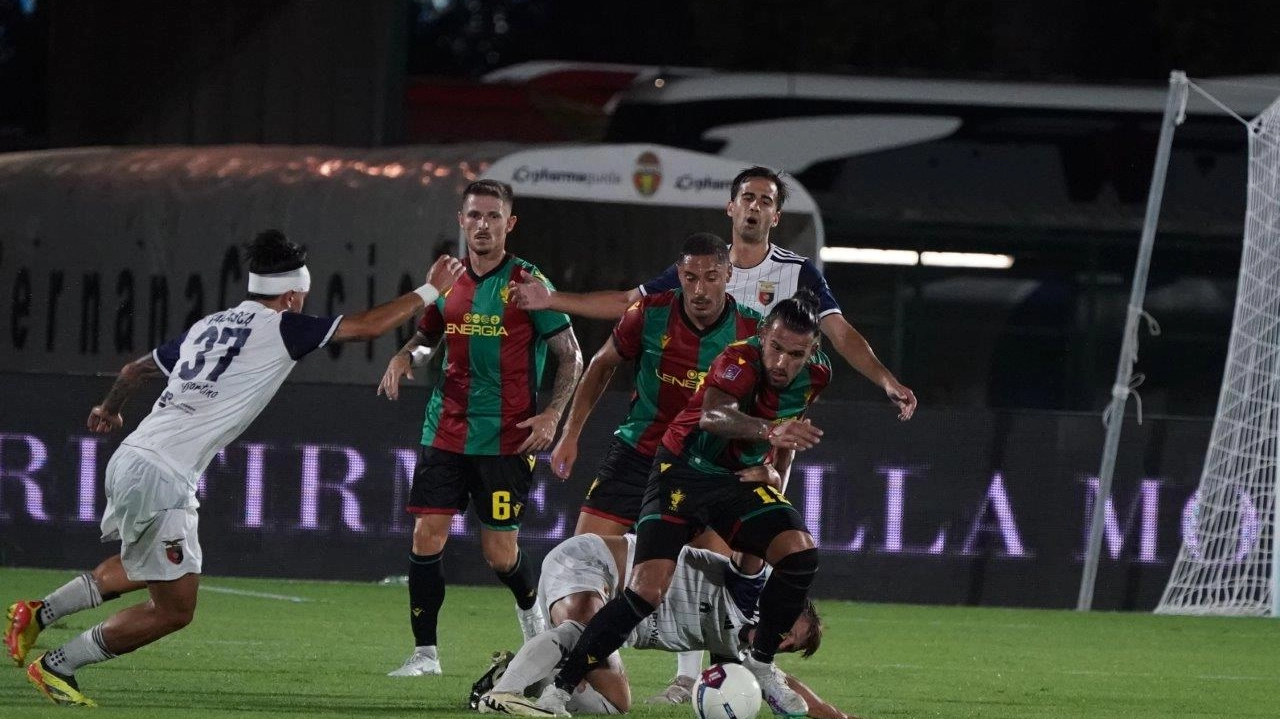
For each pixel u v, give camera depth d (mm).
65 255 60750
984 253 66750
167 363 22469
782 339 20969
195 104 67438
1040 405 66500
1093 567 42969
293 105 67062
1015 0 85188
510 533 27891
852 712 24391
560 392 27344
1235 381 45219
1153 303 67000
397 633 33031
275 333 22172
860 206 66625
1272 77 67750
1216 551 43469
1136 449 43469
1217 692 28625
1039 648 34969
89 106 68375
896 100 67062
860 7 84562
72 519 42531
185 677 25312
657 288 25469
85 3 68250
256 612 35750
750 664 21984
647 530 21625
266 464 42781
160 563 21688
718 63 85688
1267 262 45719
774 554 21422
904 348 66500
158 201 60156
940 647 34562
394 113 67625
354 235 58625
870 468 43125
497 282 27547
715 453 21531
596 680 22812
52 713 20797
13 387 42656
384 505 42875
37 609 23359
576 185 54594
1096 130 67125
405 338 56906
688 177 54844
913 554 43188
